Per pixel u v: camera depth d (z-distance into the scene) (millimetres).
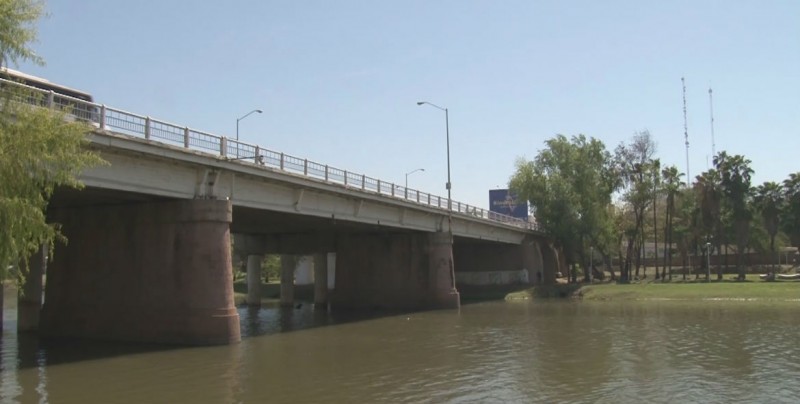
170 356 30031
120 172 29953
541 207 85938
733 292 69000
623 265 101312
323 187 44594
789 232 93000
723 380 24609
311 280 102875
